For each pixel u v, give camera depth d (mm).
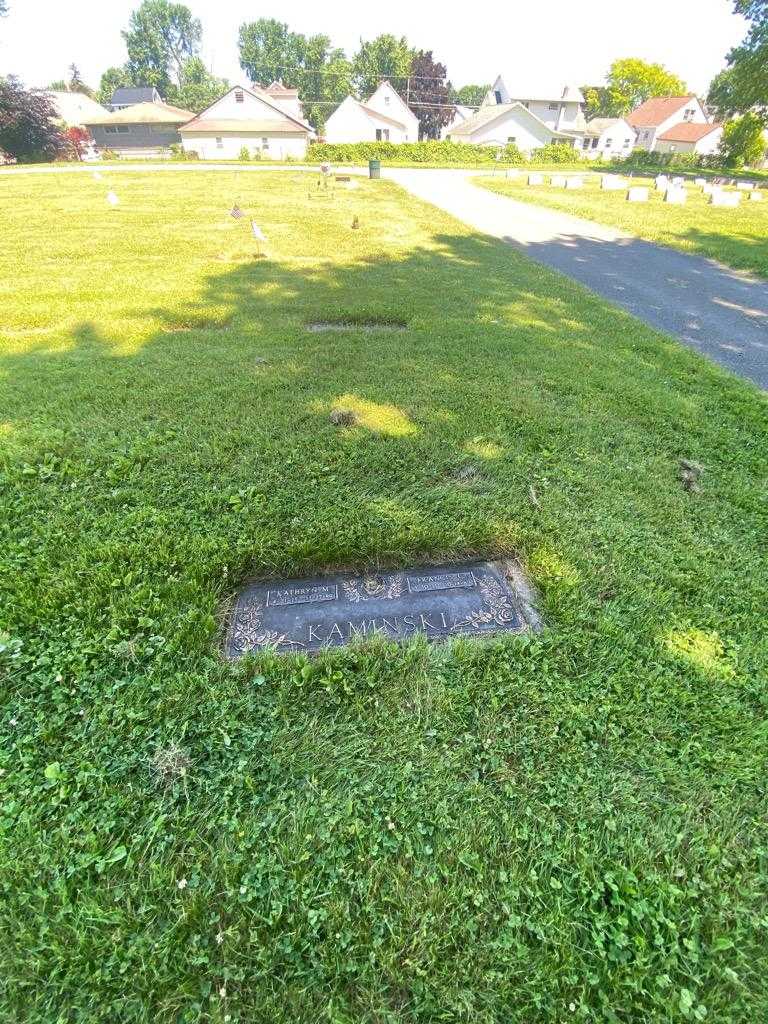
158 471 3199
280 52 69875
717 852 1605
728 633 2303
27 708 1919
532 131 42812
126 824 1618
